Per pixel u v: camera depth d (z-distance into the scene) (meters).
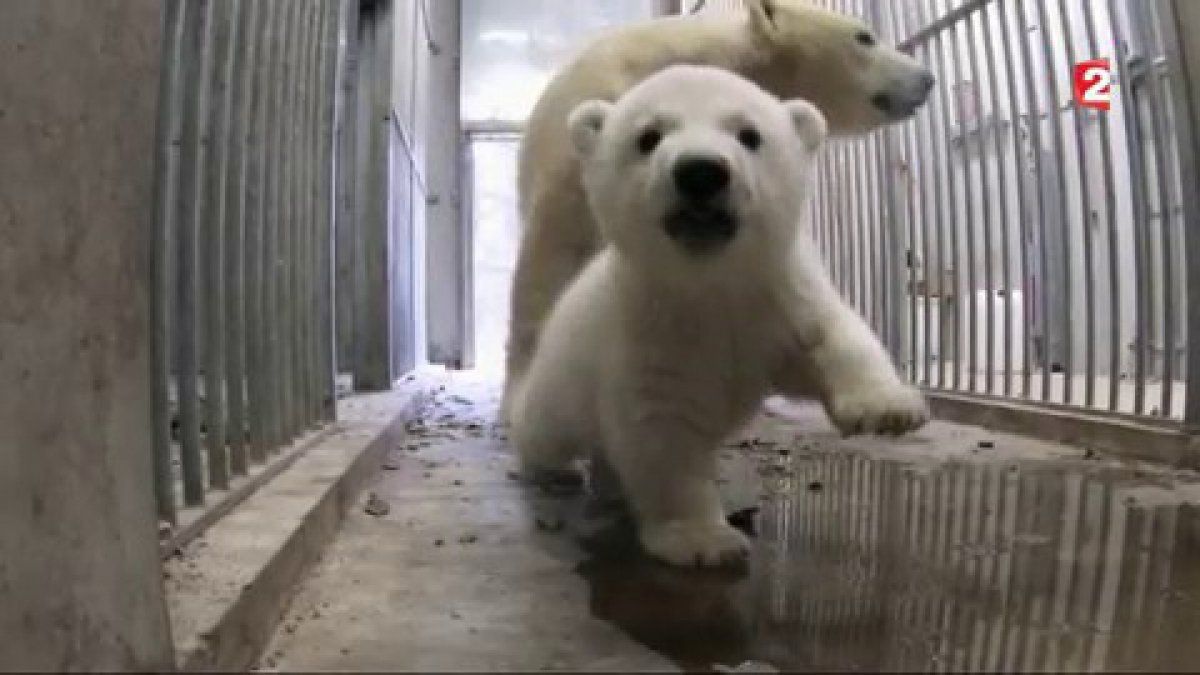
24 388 0.57
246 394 0.88
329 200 1.21
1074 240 2.19
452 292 3.29
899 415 0.69
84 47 0.60
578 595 0.66
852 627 0.59
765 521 0.88
